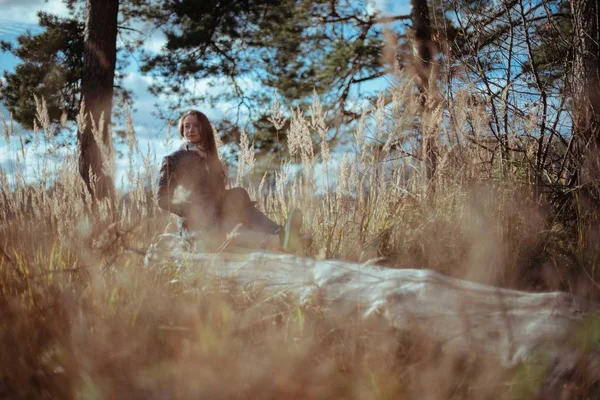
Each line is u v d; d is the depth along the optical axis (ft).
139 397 7.05
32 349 7.92
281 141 49.52
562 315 8.48
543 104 16.05
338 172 15.39
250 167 17.54
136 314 8.71
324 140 15.89
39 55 53.21
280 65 53.72
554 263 11.93
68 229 13.24
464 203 14.08
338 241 13.97
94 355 7.72
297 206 16.80
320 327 8.73
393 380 7.30
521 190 14.90
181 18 54.19
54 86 52.24
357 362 7.81
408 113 15.40
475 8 16.81
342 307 9.21
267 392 7.22
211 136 15.42
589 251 12.80
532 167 15.52
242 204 14.75
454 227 13.60
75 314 8.57
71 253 11.81
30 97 51.85
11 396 7.29
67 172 15.43
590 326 8.05
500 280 11.63
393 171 17.54
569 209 15.19
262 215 14.94
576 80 15.60
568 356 7.79
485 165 15.87
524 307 8.79
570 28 18.25
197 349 7.59
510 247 12.75
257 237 13.89
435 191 15.78
